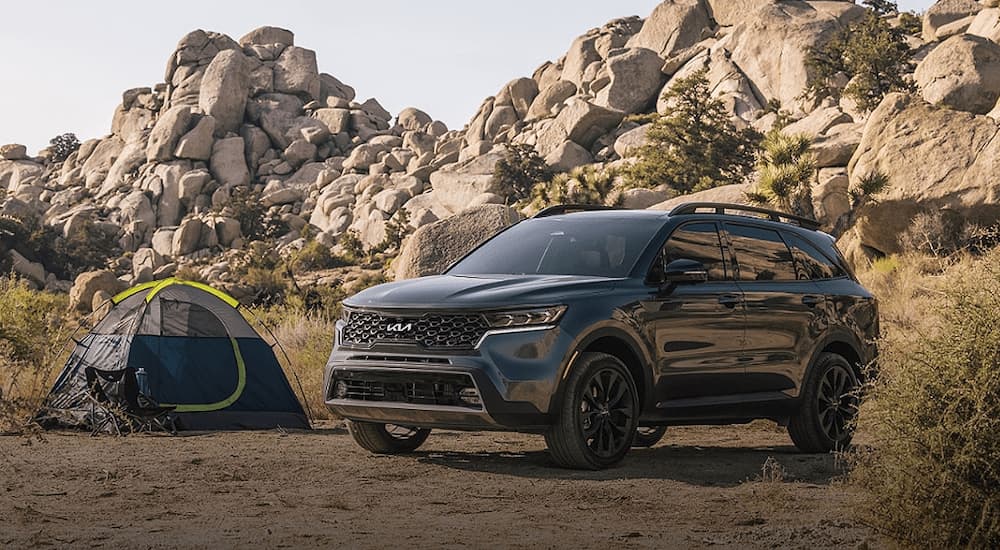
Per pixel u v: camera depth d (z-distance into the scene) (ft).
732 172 244.22
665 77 394.11
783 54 338.13
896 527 14.21
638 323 23.20
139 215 473.26
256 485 20.83
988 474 13.65
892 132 102.27
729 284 25.46
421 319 22.45
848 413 27.53
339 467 23.31
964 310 14.51
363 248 403.75
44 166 630.33
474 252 26.48
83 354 33.35
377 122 565.53
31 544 14.98
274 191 497.46
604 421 22.97
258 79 561.43
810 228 29.63
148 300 33.01
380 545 15.06
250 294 212.02
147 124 570.05
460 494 19.81
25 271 424.46
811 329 26.91
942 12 332.19
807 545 15.12
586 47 456.04
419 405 22.31
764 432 32.63
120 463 23.81
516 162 354.54
